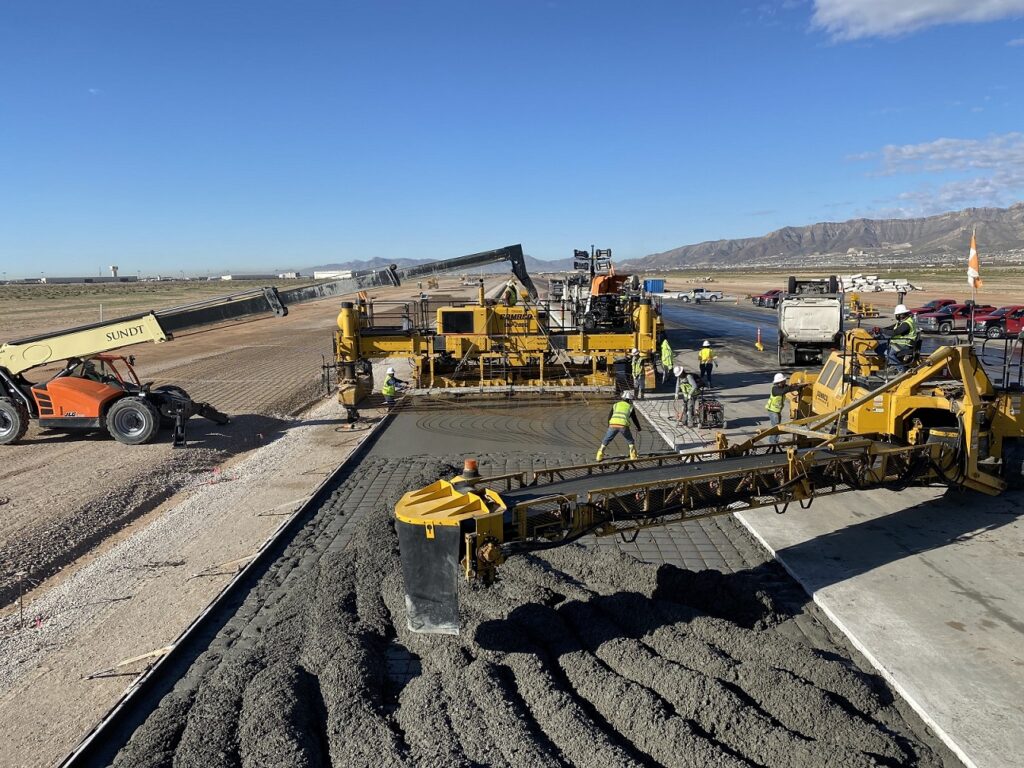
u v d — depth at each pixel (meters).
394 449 14.11
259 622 7.10
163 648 6.64
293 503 10.91
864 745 4.69
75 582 8.29
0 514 10.53
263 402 20.16
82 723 5.55
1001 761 4.66
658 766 4.62
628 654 5.79
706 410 14.91
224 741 5.02
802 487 7.68
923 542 8.52
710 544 8.77
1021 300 54.31
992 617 6.67
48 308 72.38
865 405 9.48
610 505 6.67
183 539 9.58
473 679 5.47
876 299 58.97
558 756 4.69
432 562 5.78
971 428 8.83
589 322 24.23
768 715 5.09
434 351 19.31
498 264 20.66
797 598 7.31
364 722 5.17
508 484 7.08
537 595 7.03
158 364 29.44
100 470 13.01
